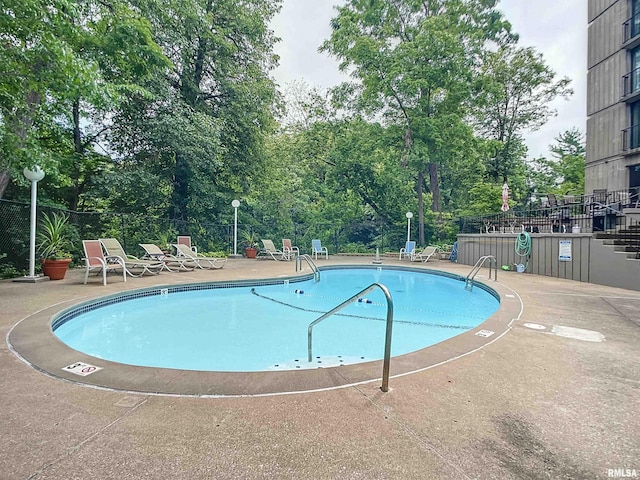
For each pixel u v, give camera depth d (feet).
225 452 5.55
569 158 88.94
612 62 42.14
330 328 17.39
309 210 65.98
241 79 48.91
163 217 47.06
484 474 5.09
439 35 48.06
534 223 39.14
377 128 54.54
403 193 62.03
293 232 62.28
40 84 18.30
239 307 21.63
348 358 13.23
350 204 64.64
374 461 5.37
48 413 6.68
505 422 6.59
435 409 7.06
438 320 19.30
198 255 39.19
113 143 41.57
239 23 46.60
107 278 26.13
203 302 22.81
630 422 6.64
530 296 20.08
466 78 50.72
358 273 38.83
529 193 83.41
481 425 6.47
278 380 8.34
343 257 53.16
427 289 29.17
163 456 5.42
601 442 5.97
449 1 53.88
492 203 58.13
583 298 19.47
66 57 16.97
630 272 23.36
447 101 52.60
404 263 43.83
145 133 38.09
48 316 14.12
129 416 6.63
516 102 73.72
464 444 5.86
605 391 7.98
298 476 5.00
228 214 54.90
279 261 44.73
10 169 22.17
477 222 47.75
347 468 5.20
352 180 61.05
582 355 10.35
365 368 9.19
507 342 11.53
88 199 41.57
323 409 7.00
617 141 41.45
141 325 17.57
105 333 16.24
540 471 5.18
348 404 7.22
